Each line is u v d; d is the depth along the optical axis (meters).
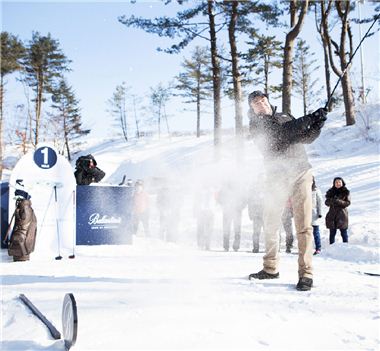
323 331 2.50
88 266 5.25
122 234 8.70
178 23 17.47
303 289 3.64
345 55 22.31
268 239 4.24
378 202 12.68
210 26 17.83
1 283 4.05
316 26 23.88
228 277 4.29
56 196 7.20
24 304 3.18
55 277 4.34
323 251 7.58
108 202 8.61
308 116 3.98
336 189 8.31
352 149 19.88
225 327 2.55
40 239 7.03
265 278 4.20
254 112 4.29
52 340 2.36
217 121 17.86
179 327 2.54
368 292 3.57
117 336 2.37
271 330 2.51
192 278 4.21
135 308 2.97
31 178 7.15
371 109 23.05
